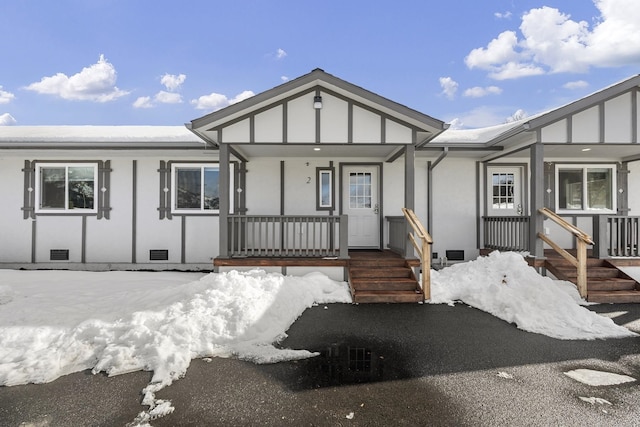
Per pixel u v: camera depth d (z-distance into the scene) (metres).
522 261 6.18
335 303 5.57
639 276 6.37
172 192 8.19
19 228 8.08
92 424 2.47
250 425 2.46
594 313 4.83
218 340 3.83
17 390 2.91
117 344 3.64
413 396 2.83
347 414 2.59
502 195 8.53
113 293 5.37
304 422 2.50
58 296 5.10
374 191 8.38
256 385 3.00
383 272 6.25
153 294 5.02
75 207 8.16
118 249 8.16
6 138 7.50
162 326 3.89
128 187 8.18
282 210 8.26
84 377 3.12
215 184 8.23
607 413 2.60
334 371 3.26
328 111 6.25
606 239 6.47
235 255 6.46
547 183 8.43
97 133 8.36
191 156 8.06
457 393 2.88
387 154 7.90
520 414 2.59
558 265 6.30
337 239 8.33
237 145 6.64
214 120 5.91
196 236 8.20
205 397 2.81
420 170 8.41
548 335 4.20
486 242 8.33
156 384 3.00
